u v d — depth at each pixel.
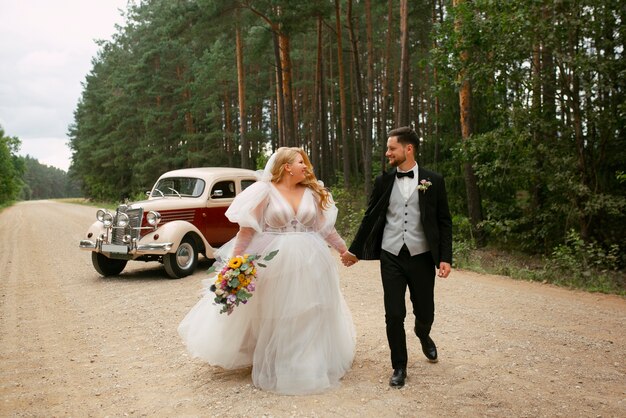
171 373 4.32
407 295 7.22
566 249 9.07
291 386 3.69
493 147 10.98
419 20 23.75
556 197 11.14
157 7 37.44
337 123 41.62
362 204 20.05
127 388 4.02
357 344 4.90
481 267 9.79
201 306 4.24
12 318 6.56
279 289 3.82
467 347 4.76
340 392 3.70
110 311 6.82
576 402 3.48
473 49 10.80
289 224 4.00
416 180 3.85
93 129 56.59
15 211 43.34
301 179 4.10
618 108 9.34
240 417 3.33
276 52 22.56
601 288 7.61
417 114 32.53
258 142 40.06
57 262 11.75
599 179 10.31
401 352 3.83
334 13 26.86
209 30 19.98
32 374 4.42
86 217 29.78
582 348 4.72
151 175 39.78
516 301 6.85
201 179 9.92
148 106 41.53
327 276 3.97
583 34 9.54
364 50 33.69
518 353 4.57
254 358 3.91
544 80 10.19
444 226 3.82
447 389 3.71
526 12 9.52
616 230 10.32
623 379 3.93
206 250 9.58
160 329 5.80
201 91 34.31
